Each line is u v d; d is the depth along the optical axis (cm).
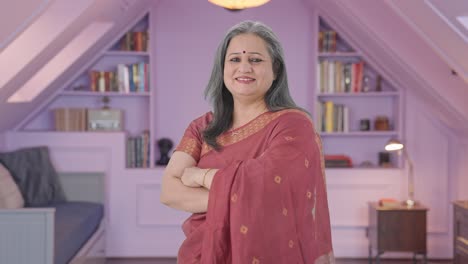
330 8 461
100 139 512
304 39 544
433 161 518
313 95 531
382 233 453
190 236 149
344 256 522
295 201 142
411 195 479
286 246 140
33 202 460
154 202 520
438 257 521
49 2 272
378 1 362
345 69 526
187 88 549
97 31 443
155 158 551
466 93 410
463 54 323
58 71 445
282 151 144
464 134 480
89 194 512
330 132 526
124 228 518
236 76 153
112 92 521
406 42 393
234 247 139
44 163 486
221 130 161
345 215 521
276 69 158
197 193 154
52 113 538
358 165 553
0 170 418
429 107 491
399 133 523
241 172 142
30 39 340
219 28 545
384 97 548
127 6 423
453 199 514
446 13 295
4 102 399
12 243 310
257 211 139
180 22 545
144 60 546
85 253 402
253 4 336
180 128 551
